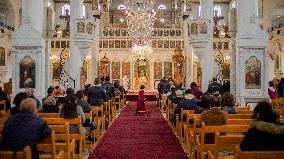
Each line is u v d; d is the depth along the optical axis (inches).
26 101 268.4
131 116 873.5
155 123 741.3
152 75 1668.3
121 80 1653.5
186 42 1556.3
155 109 1060.5
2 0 1542.8
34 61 740.0
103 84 859.4
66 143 336.2
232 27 1903.3
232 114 416.8
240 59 731.4
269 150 243.8
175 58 1606.8
